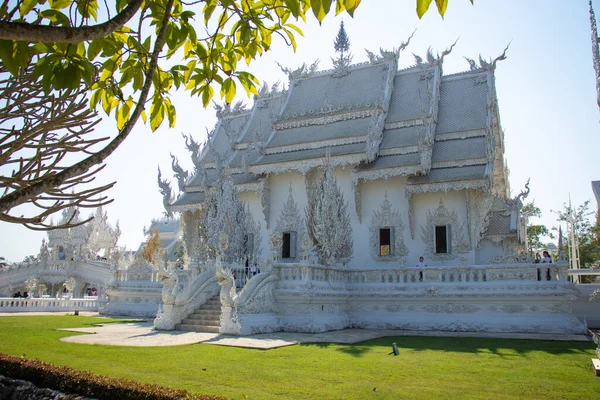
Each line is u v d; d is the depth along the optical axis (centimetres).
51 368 948
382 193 2914
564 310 2080
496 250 2744
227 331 1884
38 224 504
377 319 2377
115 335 1811
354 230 2931
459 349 1525
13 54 415
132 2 402
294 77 3738
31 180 520
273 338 1783
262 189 3181
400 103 3297
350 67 3584
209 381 995
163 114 662
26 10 467
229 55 683
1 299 3081
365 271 2481
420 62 3425
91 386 844
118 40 625
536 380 1025
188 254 3550
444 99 3259
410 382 1002
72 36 363
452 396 877
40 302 3231
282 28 636
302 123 3381
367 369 1148
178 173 3553
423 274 2356
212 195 2845
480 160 2734
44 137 558
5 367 1012
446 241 2717
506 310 2169
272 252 2267
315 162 2956
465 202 2709
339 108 3247
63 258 5469
